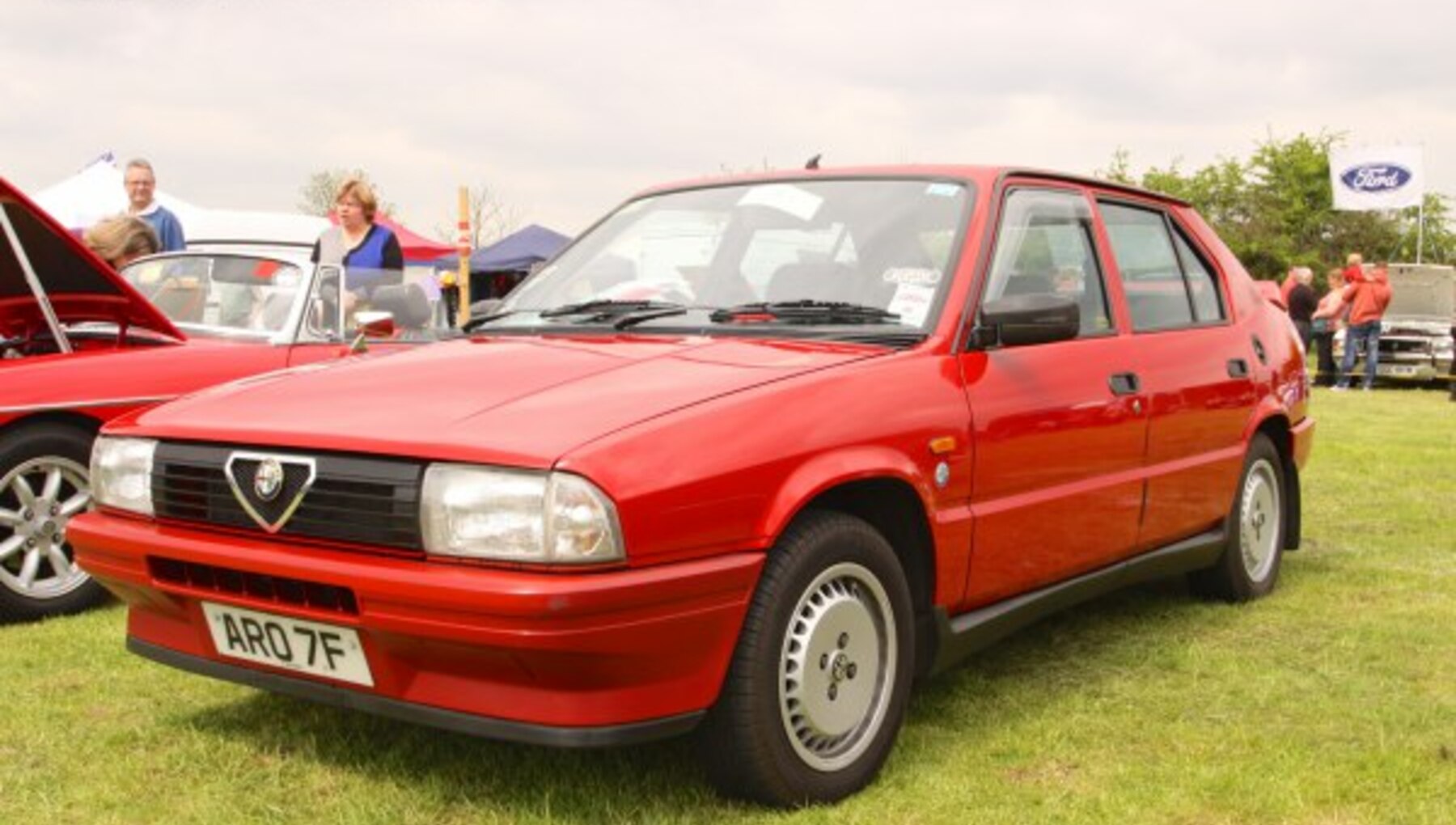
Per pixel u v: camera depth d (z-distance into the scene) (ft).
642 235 14.89
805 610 10.71
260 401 11.32
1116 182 16.58
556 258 15.43
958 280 12.92
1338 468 32.96
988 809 10.87
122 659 15.16
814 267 13.48
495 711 9.73
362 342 17.58
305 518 10.26
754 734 10.31
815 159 15.48
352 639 10.14
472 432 9.87
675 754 11.85
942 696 14.01
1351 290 69.82
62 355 18.10
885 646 11.47
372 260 26.84
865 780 11.25
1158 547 15.98
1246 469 17.79
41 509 17.35
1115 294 15.44
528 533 9.36
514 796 11.02
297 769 11.69
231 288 21.56
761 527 10.28
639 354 11.82
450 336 14.20
